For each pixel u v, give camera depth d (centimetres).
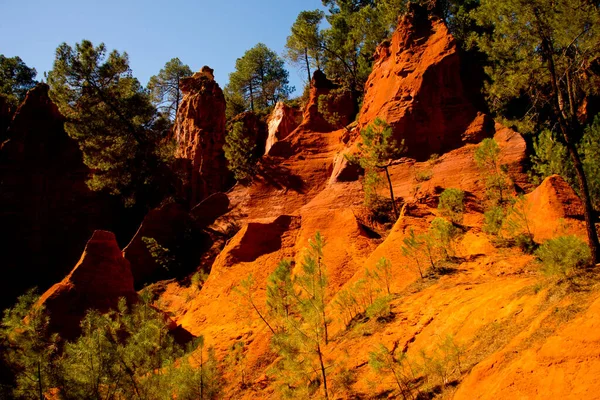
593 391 621
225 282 2345
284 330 1339
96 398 998
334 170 3306
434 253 1745
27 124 4266
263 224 2619
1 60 6278
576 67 1650
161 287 2919
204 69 5756
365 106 3581
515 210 1588
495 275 1406
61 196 4122
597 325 696
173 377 1121
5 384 982
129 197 4038
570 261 981
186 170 4709
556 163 1947
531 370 727
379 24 4669
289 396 1106
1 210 3888
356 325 1481
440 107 2997
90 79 3844
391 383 1060
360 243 2244
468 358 968
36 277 3772
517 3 1399
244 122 5141
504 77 1639
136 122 3919
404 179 2812
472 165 2566
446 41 3195
